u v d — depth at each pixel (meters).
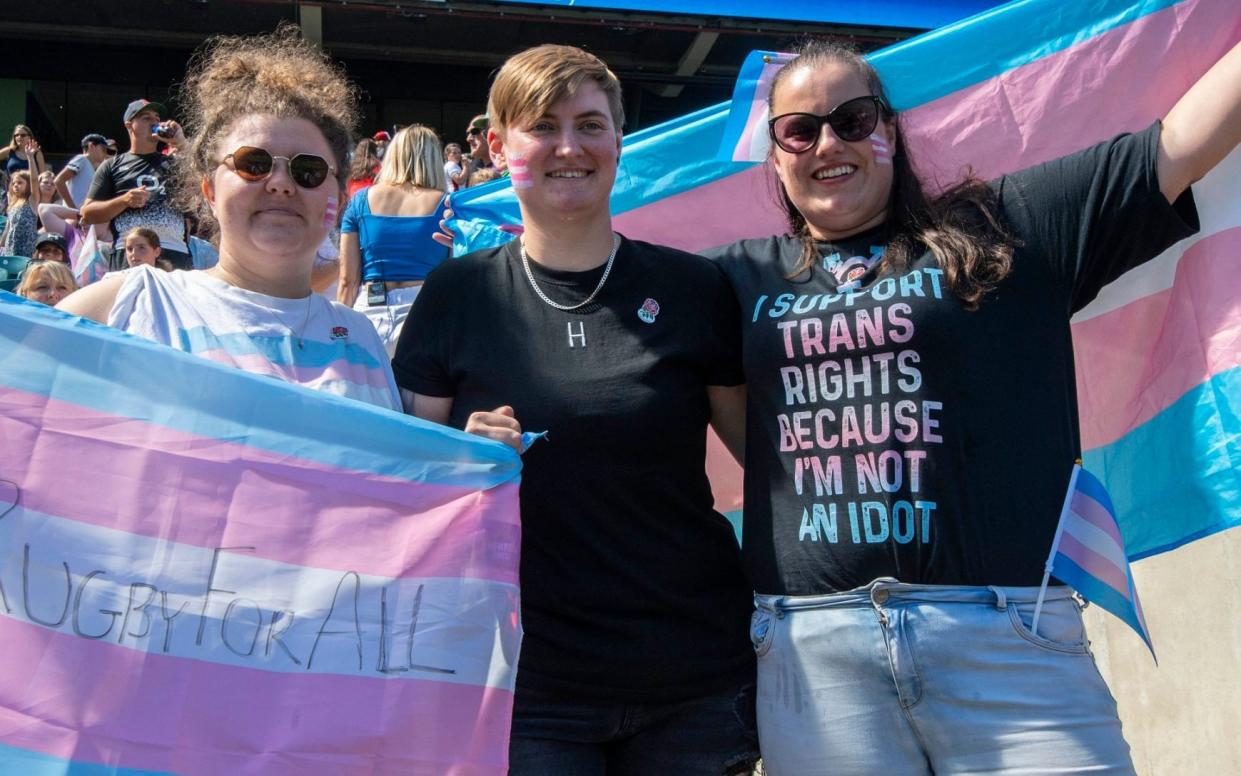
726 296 2.67
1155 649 3.73
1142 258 2.48
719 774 2.51
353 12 14.68
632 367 2.52
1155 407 2.95
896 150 2.61
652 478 2.51
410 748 2.16
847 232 2.59
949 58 3.18
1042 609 2.30
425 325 2.69
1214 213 2.85
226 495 2.16
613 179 2.66
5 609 2.01
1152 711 3.75
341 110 2.55
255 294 2.40
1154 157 2.43
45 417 2.10
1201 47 2.97
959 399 2.34
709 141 3.44
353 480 2.23
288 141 2.38
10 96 15.77
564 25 15.19
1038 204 2.47
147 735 2.02
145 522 2.11
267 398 2.22
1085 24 3.08
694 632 2.52
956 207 2.53
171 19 15.17
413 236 5.69
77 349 2.14
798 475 2.43
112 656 2.04
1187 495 2.87
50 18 15.23
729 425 2.75
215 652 2.09
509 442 2.35
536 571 2.51
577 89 2.57
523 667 2.50
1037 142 3.11
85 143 10.73
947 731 2.26
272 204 2.37
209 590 2.11
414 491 2.25
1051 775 2.21
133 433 2.13
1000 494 2.32
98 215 7.20
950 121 3.16
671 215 3.45
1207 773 3.48
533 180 2.58
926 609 2.28
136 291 2.35
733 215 3.42
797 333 2.47
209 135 2.42
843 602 2.33
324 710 2.12
